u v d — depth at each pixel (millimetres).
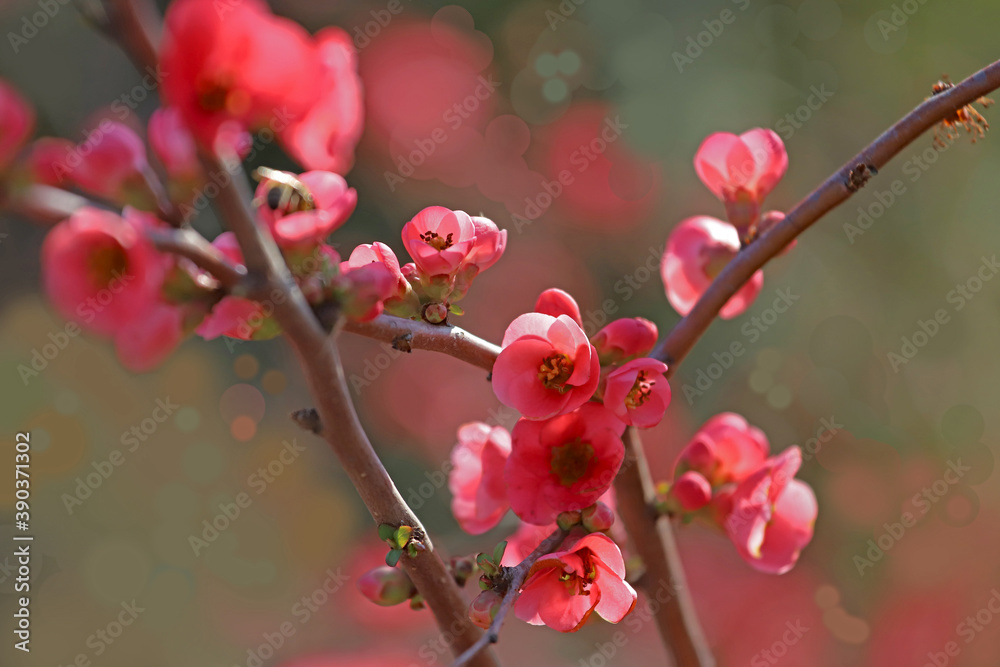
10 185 827
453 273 906
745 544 951
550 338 906
